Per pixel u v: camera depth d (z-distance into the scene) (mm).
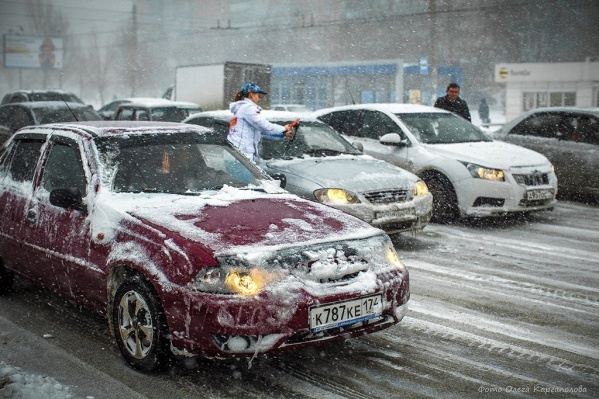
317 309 4160
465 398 4203
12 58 68500
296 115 9219
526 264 7562
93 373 4523
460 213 9625
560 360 4824
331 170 7918
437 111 10914
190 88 26969
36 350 4922
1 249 5859
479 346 5070
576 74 32781
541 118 12281
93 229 4820
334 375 4523
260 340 4059
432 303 6109
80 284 4934
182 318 4137
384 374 4551
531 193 9539
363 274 4430
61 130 5766
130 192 5023
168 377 4453
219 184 5422
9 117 15594
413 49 58688
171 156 5484
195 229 4410
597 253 8109
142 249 4402
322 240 4422
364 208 7570
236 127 7906
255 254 4152
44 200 5414
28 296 6156
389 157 10242
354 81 39250
